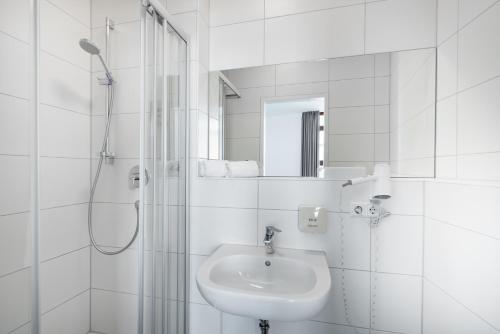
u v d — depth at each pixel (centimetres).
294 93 126
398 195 107
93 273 152
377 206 107
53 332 132
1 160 97
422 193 104
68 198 139
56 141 133
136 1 144
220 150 135
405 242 106
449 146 98
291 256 108
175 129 118
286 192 120
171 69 115
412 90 112
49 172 129
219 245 127
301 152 125
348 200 113
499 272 69
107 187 148
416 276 105
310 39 125
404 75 113
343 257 113
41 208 126
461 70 91
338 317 113
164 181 110
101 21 150
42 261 127
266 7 131
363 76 118
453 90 96
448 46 99
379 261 109
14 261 94
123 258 146
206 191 129
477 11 83
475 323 77
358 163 118
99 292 151
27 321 88
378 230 109
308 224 115
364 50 118
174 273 119
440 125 104
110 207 148
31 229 82
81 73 146
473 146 84
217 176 128
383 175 101
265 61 131
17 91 104
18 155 103
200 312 129
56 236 133
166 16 107
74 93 142
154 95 102
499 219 69
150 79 99
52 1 129
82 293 147
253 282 107
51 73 129
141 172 95
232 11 136
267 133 129
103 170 149
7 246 95
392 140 114
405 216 106
